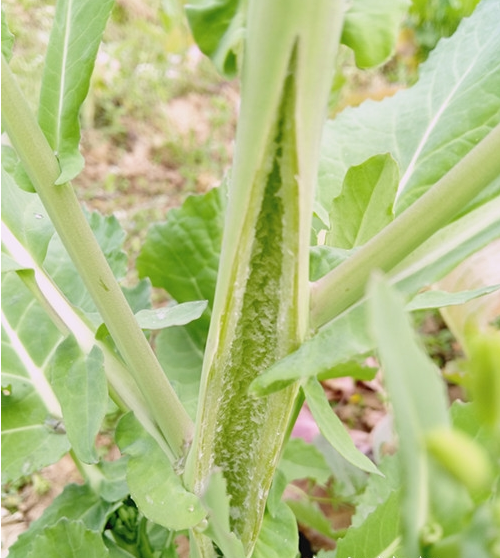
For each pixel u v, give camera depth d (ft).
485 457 0.24
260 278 0.50
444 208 0.48
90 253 0.58
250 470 0.63
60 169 0.56
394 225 0.50
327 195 1.04
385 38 0.40
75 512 0.97
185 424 0.65
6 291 1.02
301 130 0.41
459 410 0.75
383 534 0.75
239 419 0.60
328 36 0.38
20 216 0.72
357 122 1.08
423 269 0.50
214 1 0.39
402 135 1.02
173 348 1.18
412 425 0.25
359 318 0.47
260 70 0.39
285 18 0.37
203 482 0.62
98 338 0.67
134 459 0.64
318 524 1.17
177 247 1.20
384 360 0.25
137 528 0.99
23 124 0.55
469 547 0.26
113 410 0.87
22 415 0.94
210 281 1.20
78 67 0.57
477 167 0.46
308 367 0.45
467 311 1.22
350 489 1.29
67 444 0.92
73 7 0.60
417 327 1.79
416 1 1.74
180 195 2.28
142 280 1.06
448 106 0.97
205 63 2.65
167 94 2.58
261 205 0.45
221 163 2.38
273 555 0.74
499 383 0.24
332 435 0.52
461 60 1.01
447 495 0.27
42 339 1.00
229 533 0.51
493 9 1.01
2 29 0.61
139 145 2.42
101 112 2.50
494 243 1.21
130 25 2.79
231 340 0.53
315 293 0.53
